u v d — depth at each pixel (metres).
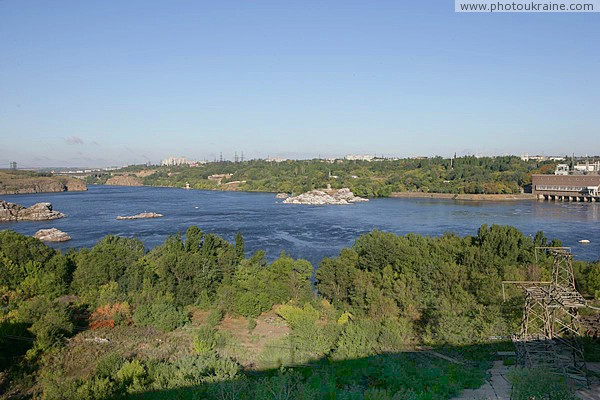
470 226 131.88
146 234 123.69
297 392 30.09
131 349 42.00
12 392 34.25
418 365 36.28
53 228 127.81
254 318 53.94
